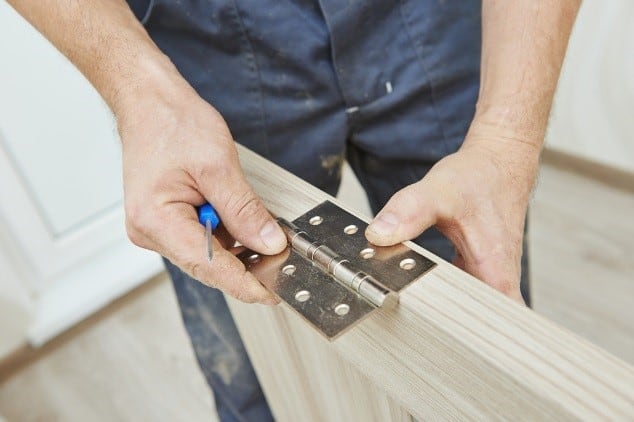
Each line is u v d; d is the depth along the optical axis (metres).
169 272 0.79
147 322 1.51
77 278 1.53
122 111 0.55
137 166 0.51
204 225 0.50
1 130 1.28
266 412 0.88
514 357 0.33
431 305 0.37
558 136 1.64
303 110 0.73
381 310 0.40
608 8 1.40
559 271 1.41
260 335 0.66
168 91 0.54
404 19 0.70
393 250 0.43
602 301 1.33
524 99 0.56
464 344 0.35
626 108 1.48
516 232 0.52
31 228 1.42
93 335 1.50
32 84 1.27
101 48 0.57
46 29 0.60
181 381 1.36
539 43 0.57
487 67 0.60
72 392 1.38
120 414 1.32
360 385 0.51
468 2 0.71
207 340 0.83
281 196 0.50
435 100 0.75
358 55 0.70
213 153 0.49
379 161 0.82
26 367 1.46
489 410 0.37
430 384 0.41
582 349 0.33
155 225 0.49
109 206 1.51
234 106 0.72
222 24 0.67
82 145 1.39
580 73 1.52
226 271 0.45
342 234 0.45
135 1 0.68
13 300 1.43
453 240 0.52
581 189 1.60
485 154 0.54
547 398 0.31
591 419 0.30
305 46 0.69
